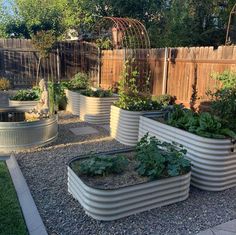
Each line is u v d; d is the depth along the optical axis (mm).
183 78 7199
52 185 3672
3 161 4504
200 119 3918
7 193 3377
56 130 5719
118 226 2832
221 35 11062
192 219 2980
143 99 6113
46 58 11500
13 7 18734
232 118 4129
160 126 4441
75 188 3238
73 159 3580
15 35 18891
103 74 11258
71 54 11867
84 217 2965
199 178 3688
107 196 2830
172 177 3178
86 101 7277
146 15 14477
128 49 9250
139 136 5180
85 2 14609
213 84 6230
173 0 11766
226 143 3551
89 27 14938
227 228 2826
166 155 3412
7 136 4871
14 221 2816
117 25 9273
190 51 6926
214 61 6227
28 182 3744
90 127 6840
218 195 3572
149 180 3098
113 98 7277
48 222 2867
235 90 4391
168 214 3064
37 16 18234
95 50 11727
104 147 5324
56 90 8633
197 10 10992
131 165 3566
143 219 2959
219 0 10836
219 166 3596
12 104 7211
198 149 3645
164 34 12219
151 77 8414
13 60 11141
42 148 5164
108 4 14266
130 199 2959
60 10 17922
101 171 3207
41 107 5816
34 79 11555
